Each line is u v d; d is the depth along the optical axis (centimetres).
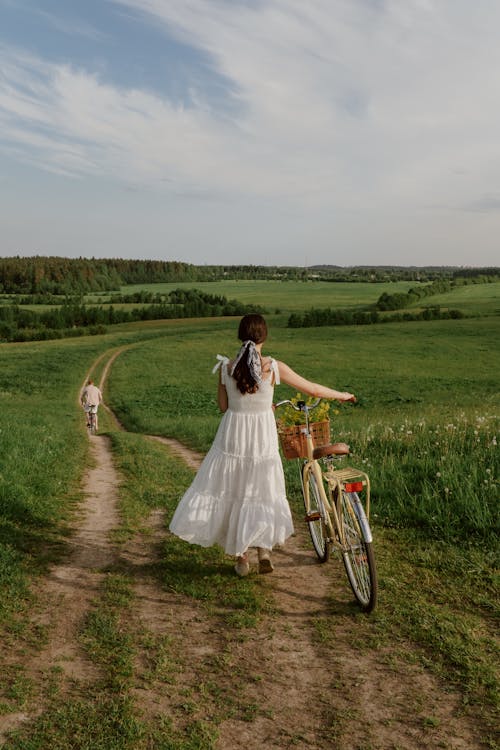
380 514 579
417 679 297
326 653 324
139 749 244
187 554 479
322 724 262
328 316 8712
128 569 449
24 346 6247
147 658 317
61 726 257
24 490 655
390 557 465
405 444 874
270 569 411
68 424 1984
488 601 378
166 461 1084
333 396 425
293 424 478
